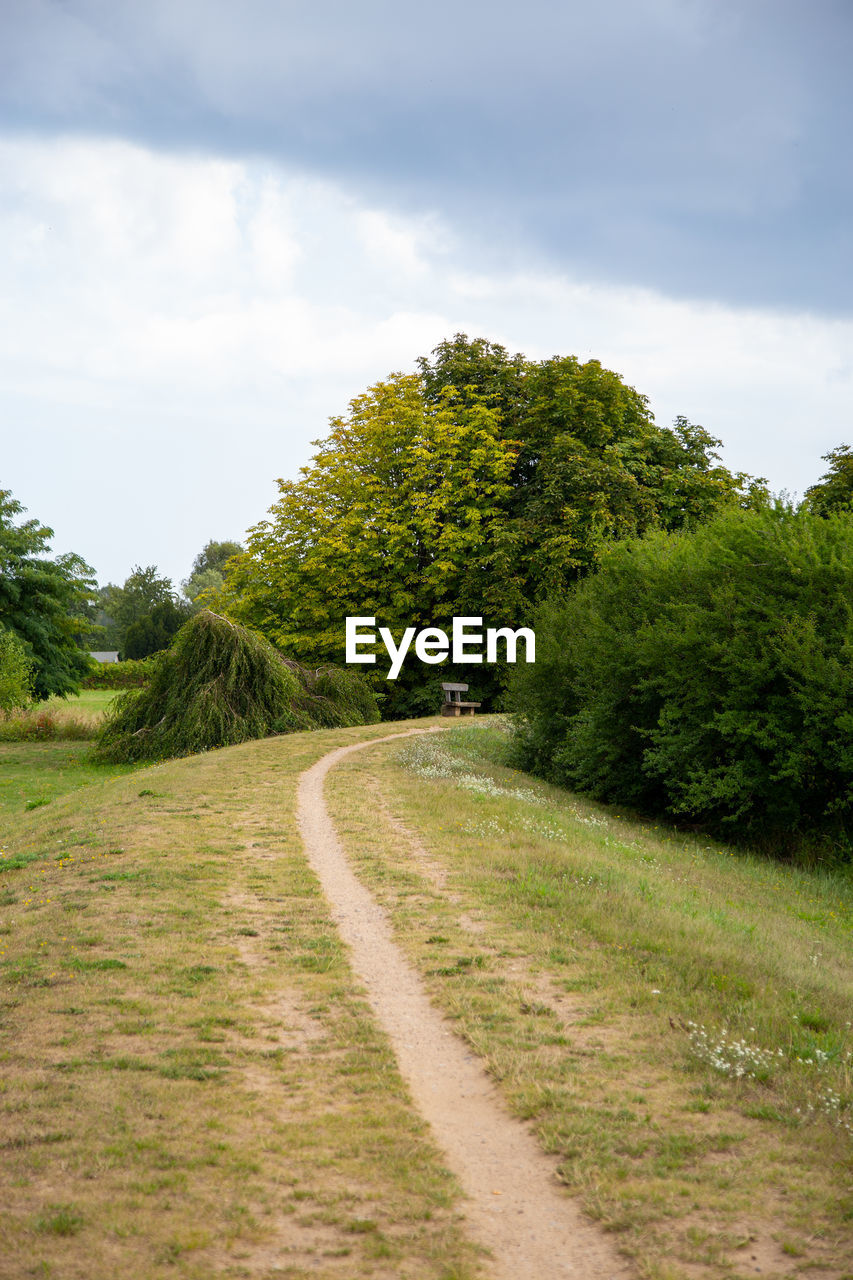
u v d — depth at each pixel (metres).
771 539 17.94
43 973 7.52
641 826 18.12
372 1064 6.15
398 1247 4.26
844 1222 4.51
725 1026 6.76
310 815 14.73
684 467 39.84
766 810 17.41
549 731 22.16
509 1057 6.23
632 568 21.02
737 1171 4.93
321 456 41.75
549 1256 4.28
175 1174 4.70
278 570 41.25
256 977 7.67
